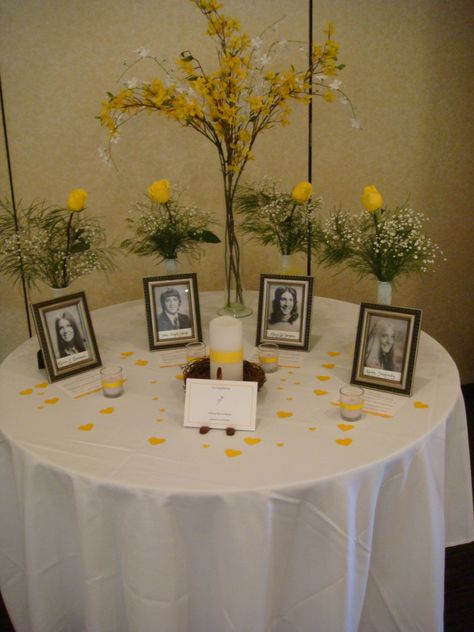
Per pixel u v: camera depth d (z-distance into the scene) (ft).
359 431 4.61
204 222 7.63
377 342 5.32
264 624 4.15
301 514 4.07
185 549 4.03
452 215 10.33
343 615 4.18
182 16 8.27
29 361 6.21
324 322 7.18
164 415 4.95
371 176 9.64
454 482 5.51
